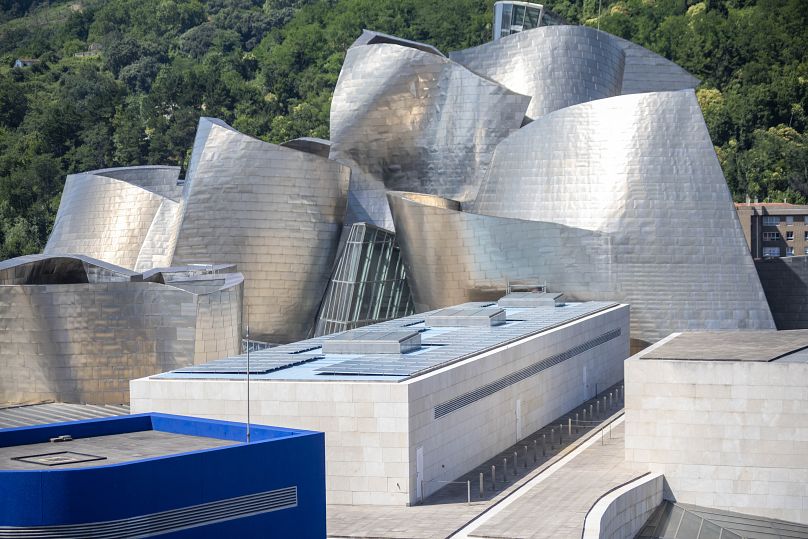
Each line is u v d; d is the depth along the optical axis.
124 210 94.75
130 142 183.75
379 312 88.62
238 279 74.44
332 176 86.75
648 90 103.62
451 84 94.12
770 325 85.75
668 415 52.59
